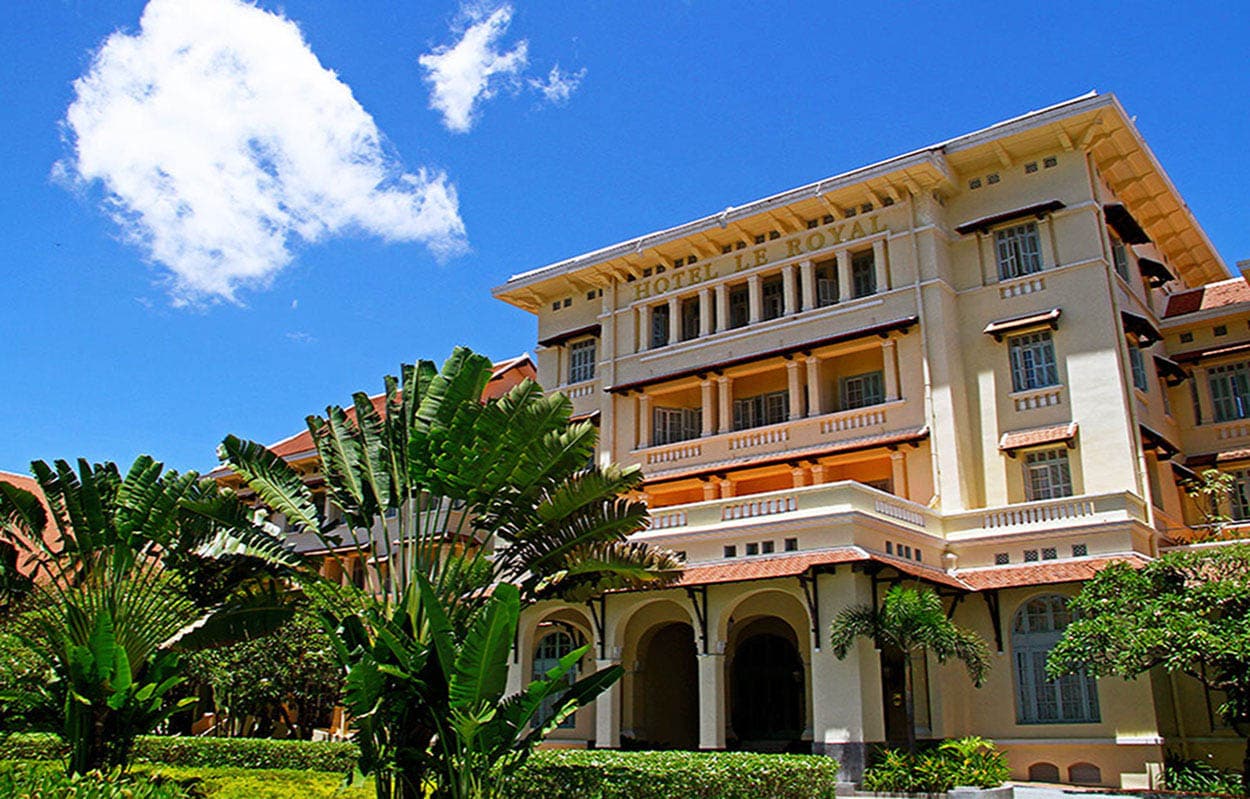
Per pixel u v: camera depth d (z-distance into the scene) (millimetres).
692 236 34219
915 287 30109
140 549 21172
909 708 21578
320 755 24516
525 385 17734
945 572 26438
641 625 28688
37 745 27500
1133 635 19250
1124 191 32375
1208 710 24344
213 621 19344
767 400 33719
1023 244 29906
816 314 31875
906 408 29438
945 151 30719
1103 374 27438
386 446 19359
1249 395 30734
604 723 26734
